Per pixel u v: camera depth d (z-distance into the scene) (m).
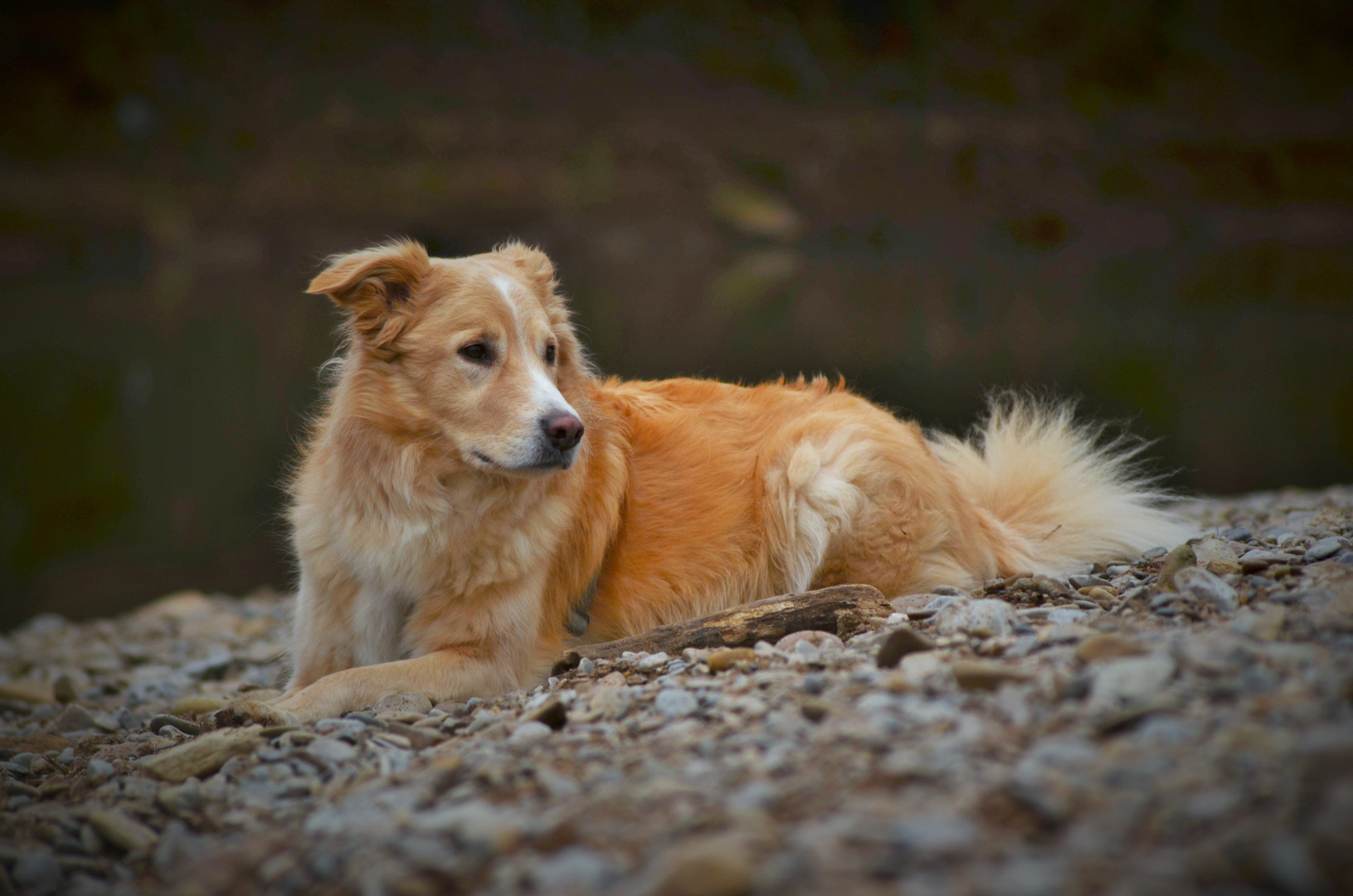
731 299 31.98
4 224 44.78
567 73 58.31
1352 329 24.00
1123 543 6.05
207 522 13.38
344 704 4.51
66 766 4.48
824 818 2.44
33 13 53.59
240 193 49.06
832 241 51.41
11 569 11.72
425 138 52.28
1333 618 3.23
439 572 4.87
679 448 5.73
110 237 45.97
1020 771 2.48
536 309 5.02
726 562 5.60
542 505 4.95
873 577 5.57
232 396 21.06
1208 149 54.38
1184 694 2.82
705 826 2.49
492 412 4.72
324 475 5.05
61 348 26.86
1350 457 13.26
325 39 57.38
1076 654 3.29
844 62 63.28
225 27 56.41
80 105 53.12
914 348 22.41
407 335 4.84
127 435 18.06
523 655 4.94
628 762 3.07
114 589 11.02
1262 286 32.69
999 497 6.48
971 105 60.59
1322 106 60.34
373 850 2.69
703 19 63.31
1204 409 16.16
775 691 3.48
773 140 54.22
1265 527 6.42
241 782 3.62
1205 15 64.69
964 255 47.66
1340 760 2.22
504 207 49.59
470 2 60.91
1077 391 17.64
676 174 52.25
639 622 5.46
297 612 5.34
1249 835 2.06
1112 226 51.16
